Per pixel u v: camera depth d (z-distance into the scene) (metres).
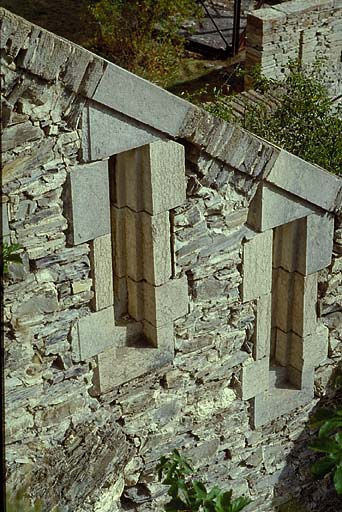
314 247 11.16
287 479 12.35
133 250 10.16
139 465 10.99
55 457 9.98
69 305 9.72
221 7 26.55
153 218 9.91
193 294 10.60
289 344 11.73
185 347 10.77
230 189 10.35
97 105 9.09
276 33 21.08
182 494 11.26
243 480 11.98
